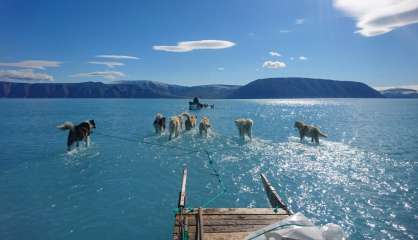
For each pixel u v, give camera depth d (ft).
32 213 33.76
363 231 29.09
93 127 74.74
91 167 51.96
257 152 63.52
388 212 33.24
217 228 26.53
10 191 40.27
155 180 45.06
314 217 32.24
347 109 297.53
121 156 59.93
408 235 28.27
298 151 64.59
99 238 28.86
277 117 177.99
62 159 57.57
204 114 198.18
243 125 77.87
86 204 36.24
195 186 42.29
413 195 38.09
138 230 30.32
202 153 62.59
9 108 289.74
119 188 41.57
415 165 52.60
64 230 30.19
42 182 43.93
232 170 49.96
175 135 81.20
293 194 38.78
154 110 255.91
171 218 32.86
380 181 43.78
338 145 72.33
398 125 124.98
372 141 79.82
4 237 28.81
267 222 27.68
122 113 212.84
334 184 42.52
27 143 76.02
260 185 42.55
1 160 56.85
